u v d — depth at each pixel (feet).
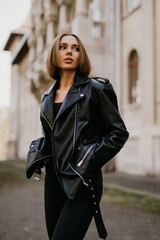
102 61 48.26
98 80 6.64
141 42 42.57
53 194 6.43
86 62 6.77
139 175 39.99
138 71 44.01
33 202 22.18
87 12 47.32
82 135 6.04
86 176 5.73
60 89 6.87
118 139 6.02
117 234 13.73
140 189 26.09
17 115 128.26
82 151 5.87
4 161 93.76
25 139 115.24
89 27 47.26
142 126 41.09
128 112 45.29
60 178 5.93
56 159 6.00
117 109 6.42
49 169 6.51
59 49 6.81
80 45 6.79
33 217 17.20
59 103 6.56
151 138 39.09
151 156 38.93
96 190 5.95
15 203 21.71
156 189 26.07
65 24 55.06
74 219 5.63
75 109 6.10
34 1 81.00
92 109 6.20
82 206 5.75
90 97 6.15
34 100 103.71
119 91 47.32
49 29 63.16
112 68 47.83
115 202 21.72
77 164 5.78
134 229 14.60
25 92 118.93
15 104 129.29
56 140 6.07
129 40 45.75
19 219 16.67
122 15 47.83
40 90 74.43
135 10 44.27
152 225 15.31
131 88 46.06
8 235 13.52
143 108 41.06
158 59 38.91
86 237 13.50
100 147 5.85
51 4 63.10
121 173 43.60
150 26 40.27
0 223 15.70
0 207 20.10
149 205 20.22
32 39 80.94
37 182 36.22
